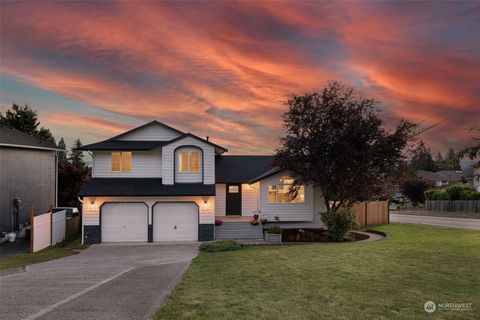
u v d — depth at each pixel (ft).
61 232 67.26
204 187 66.44
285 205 69.26
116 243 63.26
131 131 71.92
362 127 58.03
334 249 43.55
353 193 59.62
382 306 20.35
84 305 22.30
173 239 65.05
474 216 107.76
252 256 40.81
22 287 28.30
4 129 77.56
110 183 66.69
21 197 72.23
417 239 52.19
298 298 22.25
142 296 24.36
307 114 62.18
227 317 18.79
